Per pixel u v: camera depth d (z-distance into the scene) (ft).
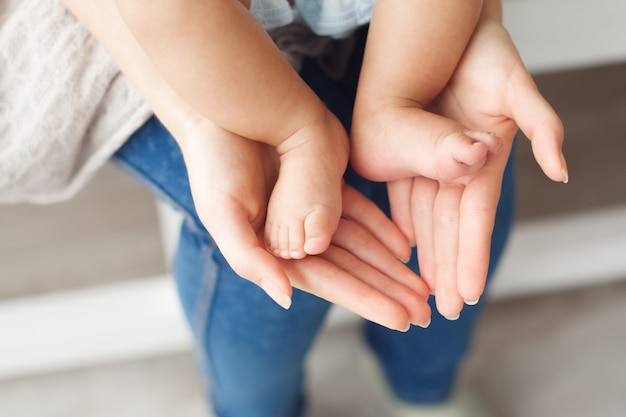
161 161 2.77
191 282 2.94
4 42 2.56
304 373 3.64
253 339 3.01
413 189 2.43
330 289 2.23
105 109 2.67
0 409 4.29
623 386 4.33
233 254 2.18
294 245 2.16
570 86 5.61
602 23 3.30
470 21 2.35
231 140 2.30
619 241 4.19
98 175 5.22
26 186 2.80
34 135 2.61
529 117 2.30
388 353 3.80
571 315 4.65
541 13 3.26
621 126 5.40
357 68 2.86
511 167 2.97
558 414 4.23
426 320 2.27
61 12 2.54
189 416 4.22
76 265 4.75
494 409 4.25
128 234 4.91
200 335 3.09
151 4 2.03
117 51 2.44
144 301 3.98
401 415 4.08
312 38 2.68
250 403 3.43
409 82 2.38
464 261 2.23
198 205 2.27
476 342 4.54
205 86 2.15
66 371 4.43
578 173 5.16
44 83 2.57
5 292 4.62
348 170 2.71
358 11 2.52
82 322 3.94
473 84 2.42
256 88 2.18
